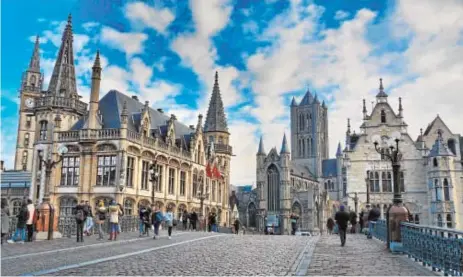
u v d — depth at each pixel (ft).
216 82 285.43
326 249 66.39
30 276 39.22
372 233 95.61
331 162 527.40
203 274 41.09
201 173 212.02
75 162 153.07
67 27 201.05
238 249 65.98
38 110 184.96
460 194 184.34
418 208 186.50
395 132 68.18
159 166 171.12
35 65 297.94
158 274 40.91
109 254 57.93
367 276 39.73
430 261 44.73
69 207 150.71
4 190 214.48
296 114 548.31
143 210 93.50
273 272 42.27
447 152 183.73
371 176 193.77
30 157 286.05
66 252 60.44
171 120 186.50
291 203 368.07
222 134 272.92
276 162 381.40
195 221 139.85
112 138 147.64
